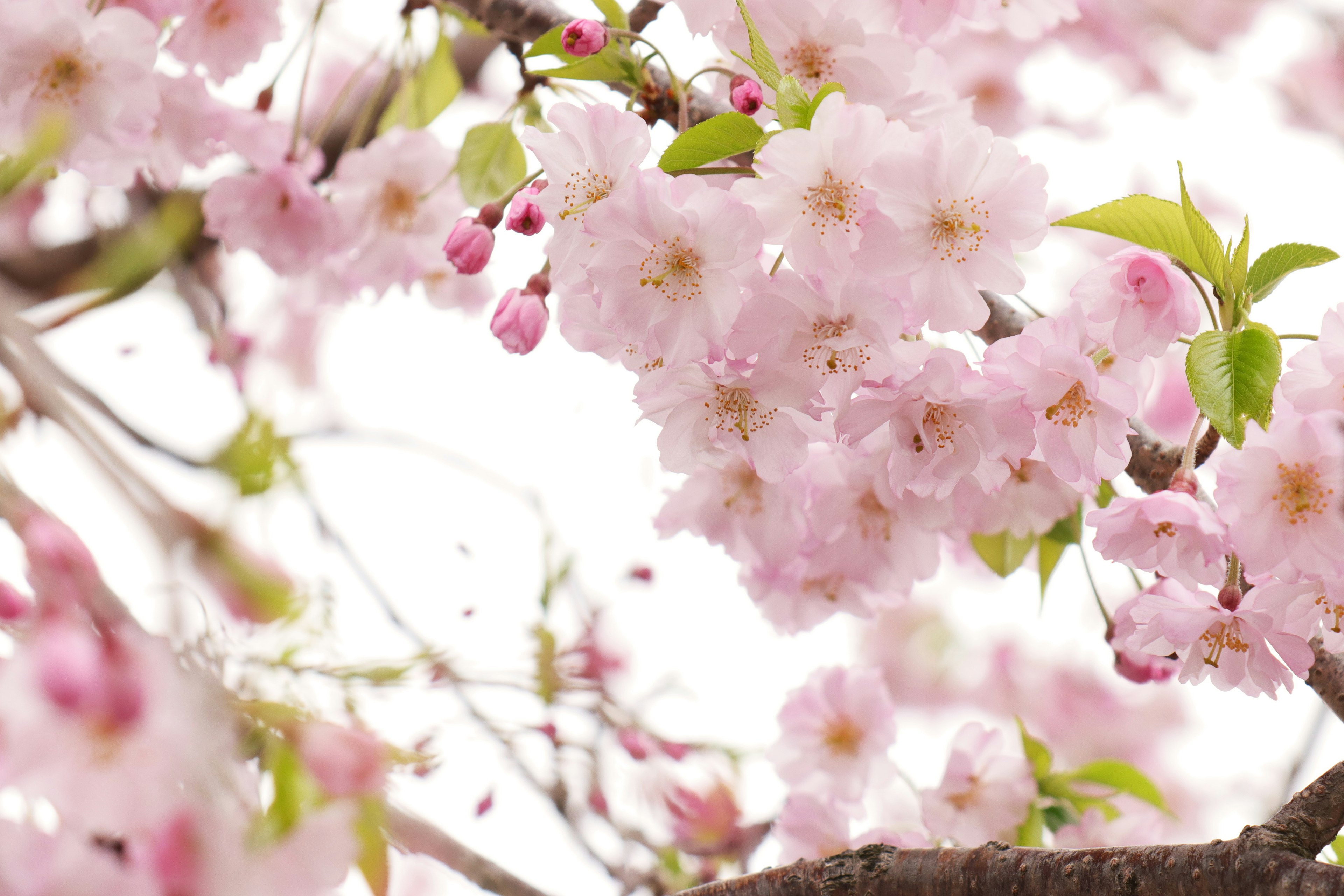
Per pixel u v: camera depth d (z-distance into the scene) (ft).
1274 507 3.91
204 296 4.46
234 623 3.72
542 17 4.33
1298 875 3.80
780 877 4.05
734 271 3.92
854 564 4.43
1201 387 3.88
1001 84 9.18
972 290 3.95
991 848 3.96
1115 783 4.57
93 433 3.54
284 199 4.55
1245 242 3.92
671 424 4.03
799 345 3.92
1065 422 3.97
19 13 4.21
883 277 3.93
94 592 3.69
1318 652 4.05
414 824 4.12
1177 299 3.94
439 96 4.63
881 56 4.13
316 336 5.45
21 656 3.72
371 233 4.59
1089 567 4.40
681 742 4.51
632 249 3.92
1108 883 3.88
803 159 3.92
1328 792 3.84
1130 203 3.94
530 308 4.12
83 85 4.25
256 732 3.83
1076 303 3.98
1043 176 3.93
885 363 3.93
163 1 4.42
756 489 4.40
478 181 4.46
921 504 4.33
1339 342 3.90
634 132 3.95
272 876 3.83
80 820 3.79
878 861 4.01
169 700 3.75
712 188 3.89
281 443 3.60
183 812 3.80
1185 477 4.00
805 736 4.69
